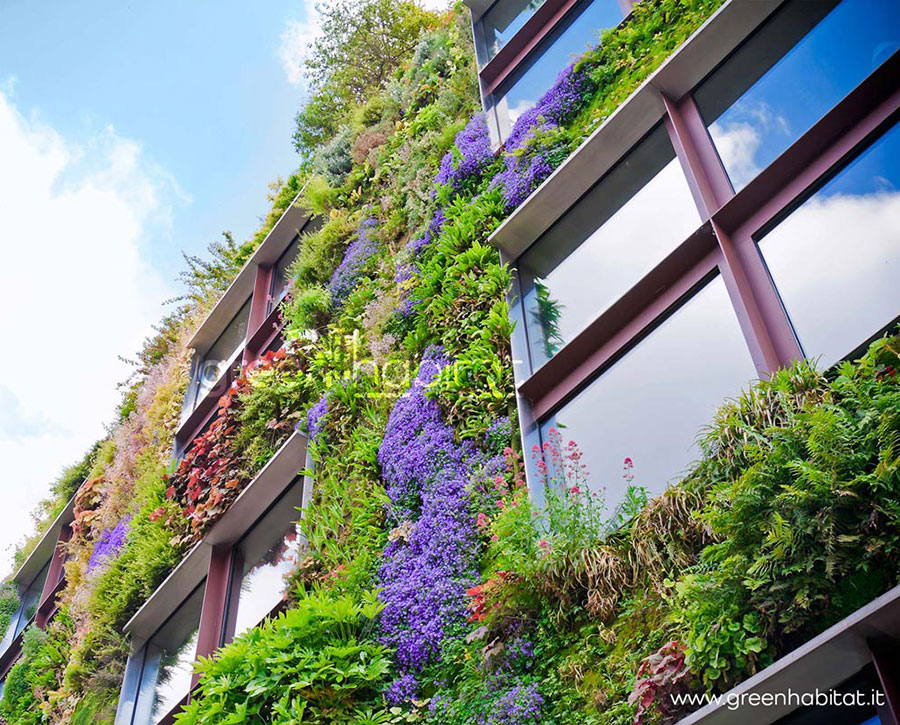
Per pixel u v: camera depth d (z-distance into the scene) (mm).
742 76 9367
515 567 7383
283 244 17641
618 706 6082
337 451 11023
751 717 5383
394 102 16547
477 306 10430
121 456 18016
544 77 12961
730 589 5758
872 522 5277
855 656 5074
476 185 12328
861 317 6824
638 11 11375
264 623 10117
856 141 7590
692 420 7641
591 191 10500
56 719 14016
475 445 9180
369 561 9141
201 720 8227
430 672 7793
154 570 13383
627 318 8758
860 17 8523
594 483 7992
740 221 8125
